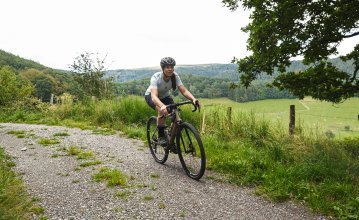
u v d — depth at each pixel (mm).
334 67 10070
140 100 11750
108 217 3691
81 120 12531
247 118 8758
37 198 4199
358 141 7785
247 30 9984
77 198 4246
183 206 4055
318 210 3975
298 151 6359
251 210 4008
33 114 14055
